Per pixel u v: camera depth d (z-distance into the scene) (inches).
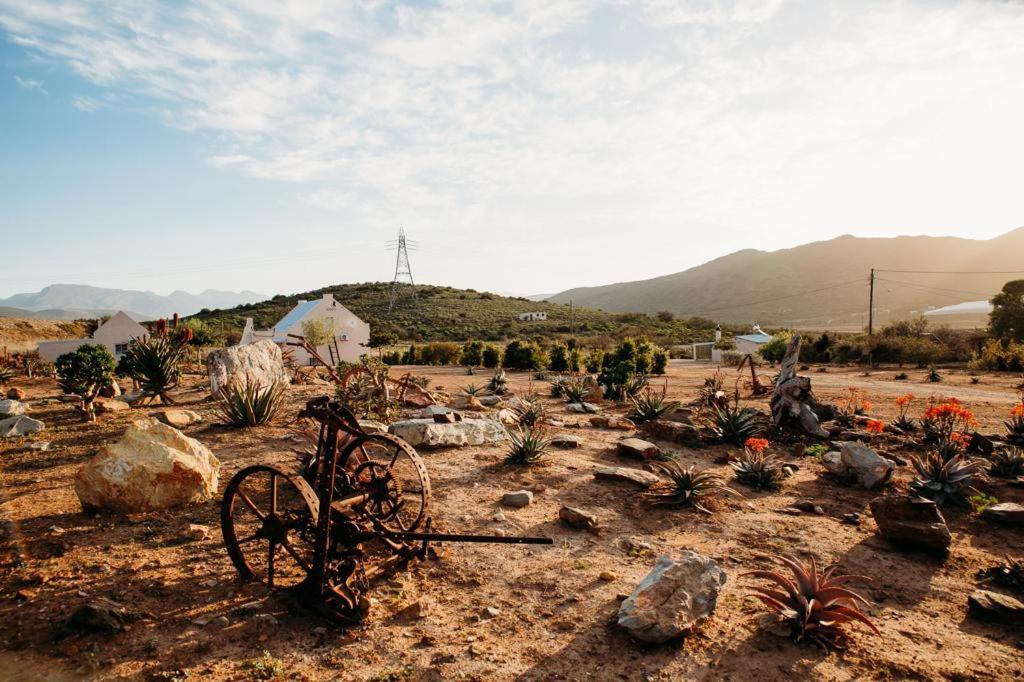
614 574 216.7
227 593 188.2
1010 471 375.6
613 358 1310.3
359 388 564.7
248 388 454.6
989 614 193.6
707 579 190.1
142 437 265.3
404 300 4407.0
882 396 806.5
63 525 234.2
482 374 1289.4
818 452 448.1
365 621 176.9
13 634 156.4
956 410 440.8
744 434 493.4
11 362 1051.9
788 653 166.4
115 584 187.5
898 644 174.9
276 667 149.6
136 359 547.8
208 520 249.8
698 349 2132.1
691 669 157.0
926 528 247.9
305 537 202.2
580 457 420.5
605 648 166.7
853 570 231.9
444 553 231.6
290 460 347.9
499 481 341.7
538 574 217.6
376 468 241.1
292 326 1722.4
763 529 278.1
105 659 148.4
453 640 168.7
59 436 398.6
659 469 376.5
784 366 557.3
